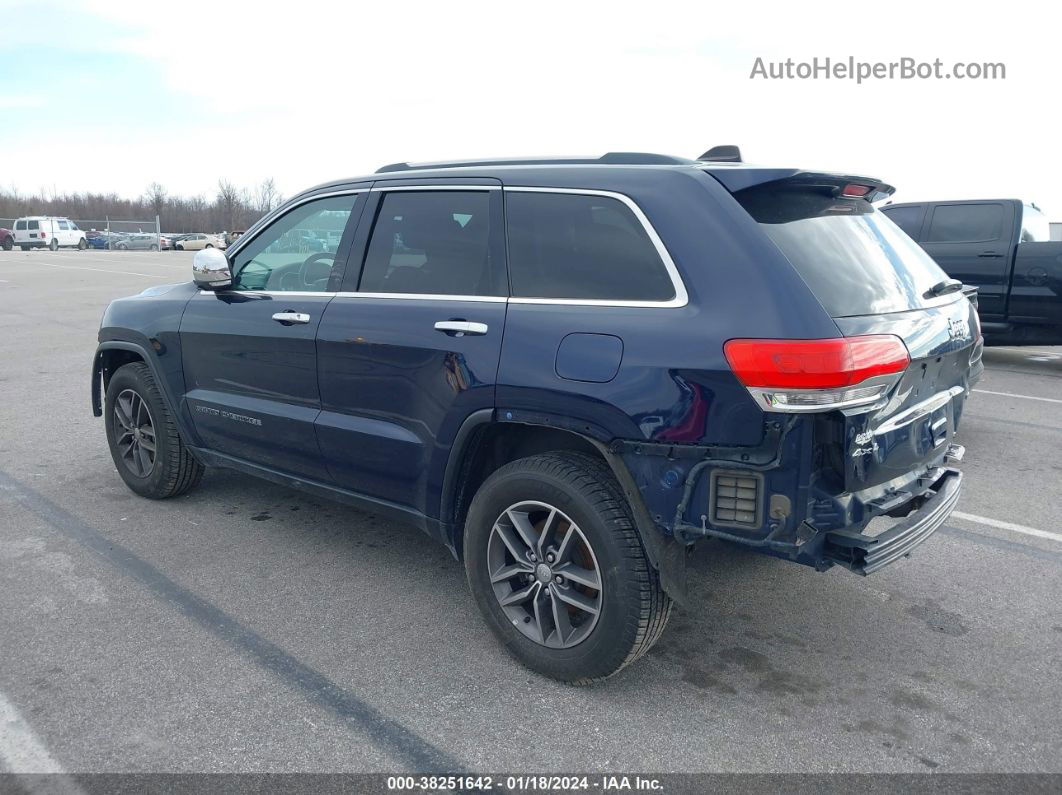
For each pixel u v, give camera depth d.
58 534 4.48
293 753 2.69
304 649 3.33
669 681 3.13
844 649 3.37
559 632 3.06
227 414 4.29
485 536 3.22
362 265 3.72
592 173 3.11
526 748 2.73
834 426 2.59
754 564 4.17
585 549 3.01
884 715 2.92
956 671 3.21
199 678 3.11
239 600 3.74
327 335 3.70
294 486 4.17
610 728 2.84
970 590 3.89
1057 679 3.15
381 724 2.85
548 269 3.11
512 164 3.42
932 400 3.14
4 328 12.99
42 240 47.53
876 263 3.05
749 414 2.59
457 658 3.28
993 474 5.66
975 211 9.39
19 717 2.86
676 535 2.76
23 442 6.33
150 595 3.78
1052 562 4.21
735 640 3.44
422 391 3.37
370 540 4.46
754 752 2.71
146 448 4.93
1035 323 9.01
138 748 2.71
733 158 3.34
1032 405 7.77
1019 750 2.72
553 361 2.94
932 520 2.98
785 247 2.76
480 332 3.16
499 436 3.34
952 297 3.44
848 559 2.71
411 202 3.61
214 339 4.30
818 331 2.55
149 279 23.38
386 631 3.49
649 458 2.77
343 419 3.72
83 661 3.21
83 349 10.97
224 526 4.62
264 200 79.75
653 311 2.81
